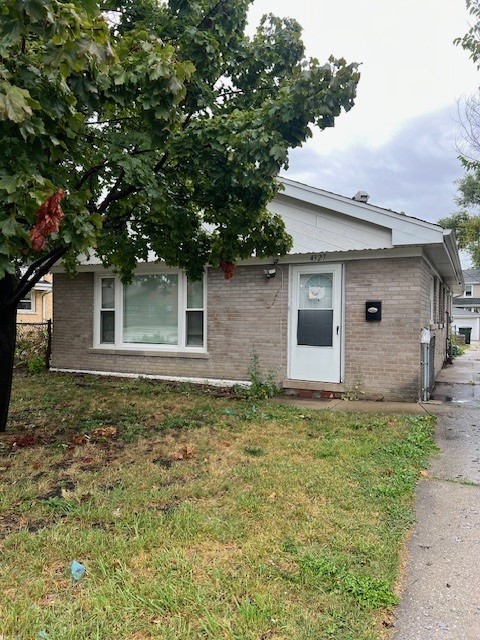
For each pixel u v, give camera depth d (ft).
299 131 14.01
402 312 24.06
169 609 6.90
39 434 16.79
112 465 13.35
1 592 7.27
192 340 30.53
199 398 24.53
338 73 12.91
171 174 17.62
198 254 21.29
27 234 9.77
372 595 7.27
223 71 18.08
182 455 14.29
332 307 25.84
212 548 8.66
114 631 6.42
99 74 11.35
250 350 28.09
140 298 32.35
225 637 6.33
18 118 8.68
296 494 11.22
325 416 20.13
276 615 6.78
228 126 14.38
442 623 6.81
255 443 15.79
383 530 9.48
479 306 130.72
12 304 16.52
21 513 10.10
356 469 13.07
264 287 27.73
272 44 18.20
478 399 25.63
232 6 16.93
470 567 8.36
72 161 13.75
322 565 8.02
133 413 20.56
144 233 20.49
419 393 23.84
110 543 8.71
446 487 12.26
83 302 34.40
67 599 7.11
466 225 73.56
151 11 16.70
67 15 8.60
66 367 35.06
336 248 25.16
